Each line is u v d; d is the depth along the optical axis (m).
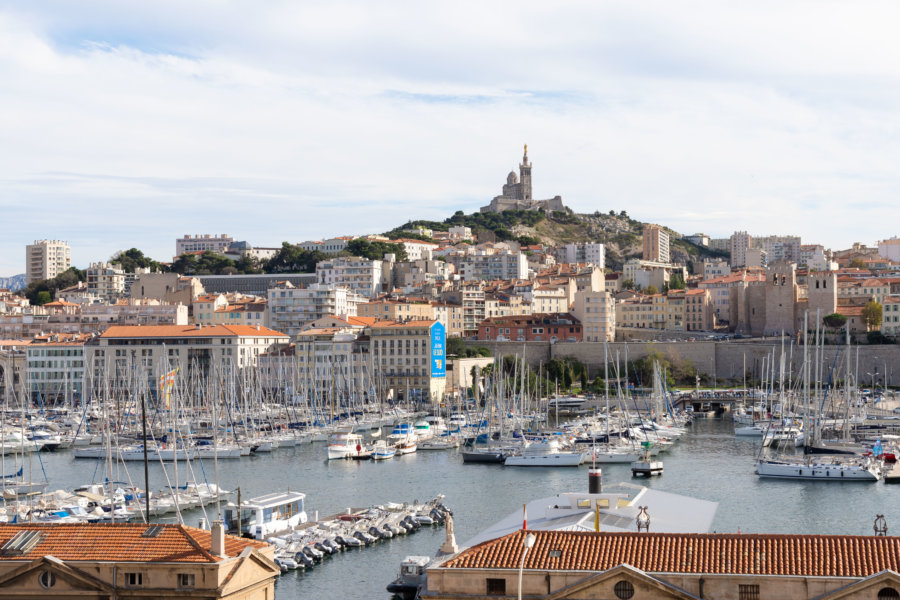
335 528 151.00
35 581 80.38
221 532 81.56
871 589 72.31
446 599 77.56
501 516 164.25
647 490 123.31
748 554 76.62
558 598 76.00
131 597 79.88
